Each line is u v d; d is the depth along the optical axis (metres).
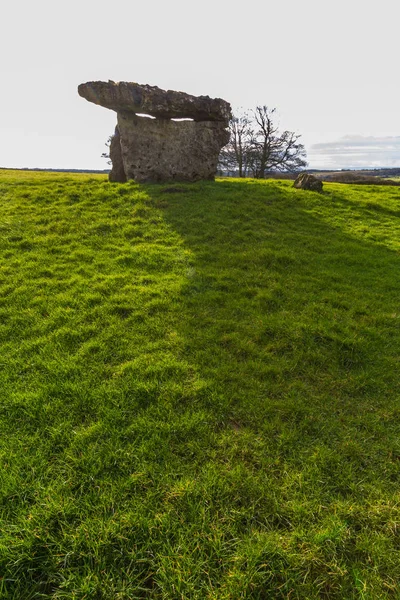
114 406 3.79
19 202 11.40
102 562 2.38
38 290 6.36
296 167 39.03
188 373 4.34
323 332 5.26
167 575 2.33
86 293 6.25
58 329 5.19
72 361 4.48
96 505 2.74
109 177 14.54
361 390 4.22
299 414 3.81
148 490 2.88
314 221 11.80
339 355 4.82
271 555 2.44
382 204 15.44
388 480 3.06
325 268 8.09
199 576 2.31
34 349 4.75
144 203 11.46
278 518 2.72
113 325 5.33
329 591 2.30
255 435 3.50
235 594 2.21
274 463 3.19
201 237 9.22
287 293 6.63
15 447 3.26
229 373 4.36
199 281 6.92
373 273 8.04
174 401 3.87
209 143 14.89
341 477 3.06
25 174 20.00
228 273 7.33
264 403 3.91
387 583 2.31
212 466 3.11
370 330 5.43
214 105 14.12
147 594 2.27
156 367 4.36
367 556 2.48
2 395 3.89
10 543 2.44
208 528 2.60
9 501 2.75
